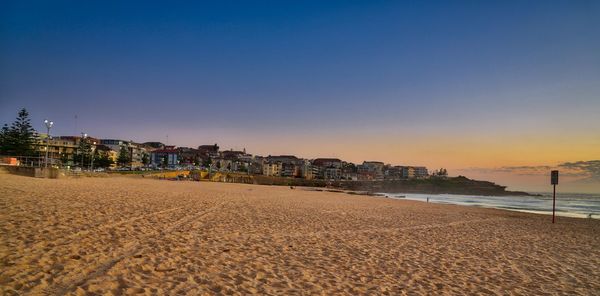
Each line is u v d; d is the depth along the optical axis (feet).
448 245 51.47
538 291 31.48
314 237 49.96
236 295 24.86
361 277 31.99
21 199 56.90
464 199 387.96
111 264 28.35
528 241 60.95
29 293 21.15
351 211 96.58
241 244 41.14
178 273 28.22
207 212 67.21
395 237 55.42
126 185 144.97
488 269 38.22
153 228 44.83
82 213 49.37
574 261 45.68
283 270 32.07
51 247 30.83
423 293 28.84
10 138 296.51
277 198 136.98
